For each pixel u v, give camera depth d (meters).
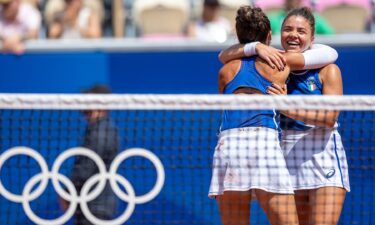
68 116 20.39
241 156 15.59
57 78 26.11
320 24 26.66
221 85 16.31
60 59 26.11
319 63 16.12
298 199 16.81
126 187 15.60
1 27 27.95
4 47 26.06
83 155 16.08
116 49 26.11
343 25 30.34
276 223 15.54
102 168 15.62
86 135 18.16
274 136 15.77
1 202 20.30
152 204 21.17
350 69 25.56
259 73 15.87
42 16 31.33
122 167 18.94
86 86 26.06
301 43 16.36
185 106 15.35
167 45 26.03
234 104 15.23
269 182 15.49
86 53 26.11
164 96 15.39
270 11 30.16
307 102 15.23
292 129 16.55
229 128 15.84
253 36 16.28
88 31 28.78
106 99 15.43
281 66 15.75
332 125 15.97
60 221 15.64
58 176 15.55
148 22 30.59
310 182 16.36
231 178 15.62
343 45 25.48
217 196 16.02
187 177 21.55
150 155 15.62
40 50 26.12
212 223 21.58
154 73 26.03
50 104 15.50
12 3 27.75
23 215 20.31
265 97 15.24
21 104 15.54
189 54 26.00
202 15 29.50
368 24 30.75
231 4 29.92
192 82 26.03
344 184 16.38
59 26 28.92
